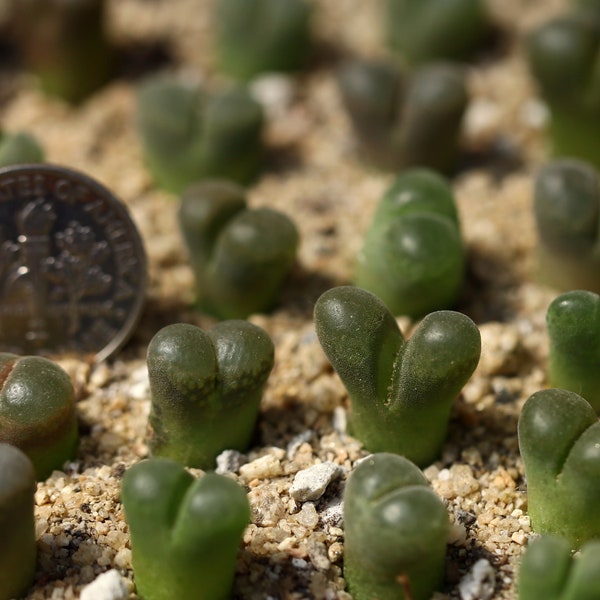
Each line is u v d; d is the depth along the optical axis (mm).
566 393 182
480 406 196
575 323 188
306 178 227
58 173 196
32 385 185
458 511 187
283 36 237
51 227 197
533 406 181
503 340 200
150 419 188
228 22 236
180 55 246
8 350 200
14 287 198
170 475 175
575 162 208
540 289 210
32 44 233
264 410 196
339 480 189
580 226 203
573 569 173
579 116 221
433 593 180
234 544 176
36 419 184
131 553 181
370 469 177
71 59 234
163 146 220
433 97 219
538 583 172
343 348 184
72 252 198
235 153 220
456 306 208
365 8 254
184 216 203
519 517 186
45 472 189
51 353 200
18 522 175
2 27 249
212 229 203
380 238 200
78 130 233
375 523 175
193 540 174
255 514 185
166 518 174
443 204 202
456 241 199
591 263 205
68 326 200
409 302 200
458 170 229
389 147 224
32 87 241
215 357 185
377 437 189
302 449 192
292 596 180
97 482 188
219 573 177
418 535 174
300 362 200
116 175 226
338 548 183
